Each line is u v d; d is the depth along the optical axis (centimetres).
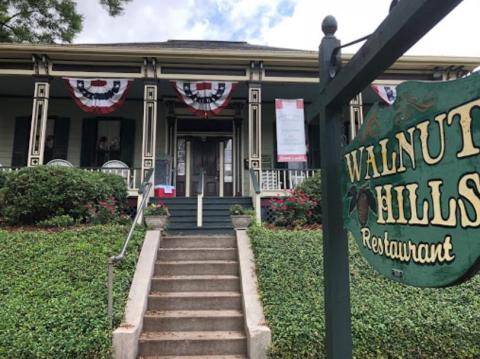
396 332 394
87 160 1136
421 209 157
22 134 1134
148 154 966
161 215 652
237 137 1188
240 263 545
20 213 705
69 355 360
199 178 1184
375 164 193
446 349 389
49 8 1392
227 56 979
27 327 386
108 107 972
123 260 525
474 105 131
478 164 129
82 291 451
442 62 1009
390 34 168
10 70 969
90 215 727
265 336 392
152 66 991
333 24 249
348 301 226
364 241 202
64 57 974
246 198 937
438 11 150
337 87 223
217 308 484
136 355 402
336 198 234
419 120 159
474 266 130
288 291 466
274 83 1039
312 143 1177
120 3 1337
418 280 158
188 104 991
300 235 629
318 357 379
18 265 512
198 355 418
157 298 482
